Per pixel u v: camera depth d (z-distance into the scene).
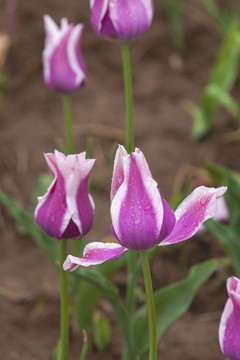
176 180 5.14
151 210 1.89
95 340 3.71
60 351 2.78
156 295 3.00
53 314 3.96
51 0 7.02
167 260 4.39
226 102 5.18
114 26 2.94
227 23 5.96
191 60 6.52
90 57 6.50
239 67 6.19
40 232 3.31
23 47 6.46
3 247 4.55
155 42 6.65
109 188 5.03
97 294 3.51
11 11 6.51
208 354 3.67
